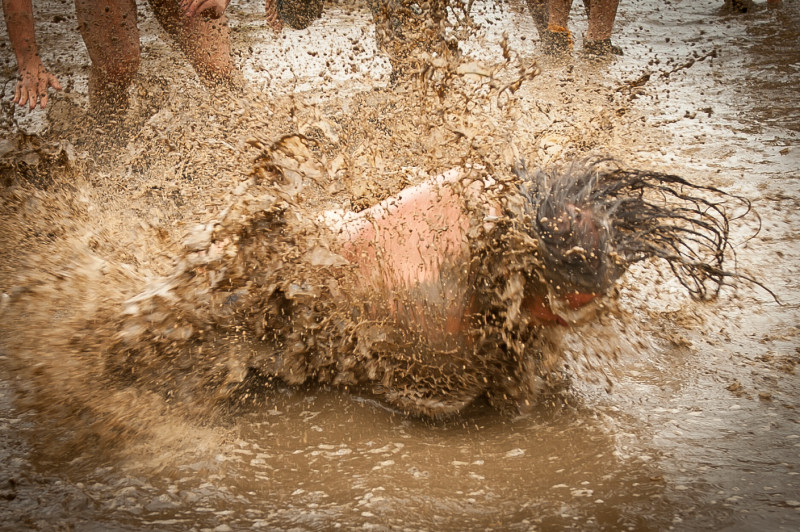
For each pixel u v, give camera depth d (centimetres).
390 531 167
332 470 191
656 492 179
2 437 197
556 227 205
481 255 209
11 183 308
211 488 182
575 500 177
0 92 492
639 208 214
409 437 208
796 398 220
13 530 164
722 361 244
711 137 470
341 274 219
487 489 183
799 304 279
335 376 229
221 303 219
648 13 865
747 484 180
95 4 403
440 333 216
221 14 418
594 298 212
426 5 276
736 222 349
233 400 221
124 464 190
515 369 221
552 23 591
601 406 221
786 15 821
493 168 223
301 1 512
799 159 432
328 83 508
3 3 388
